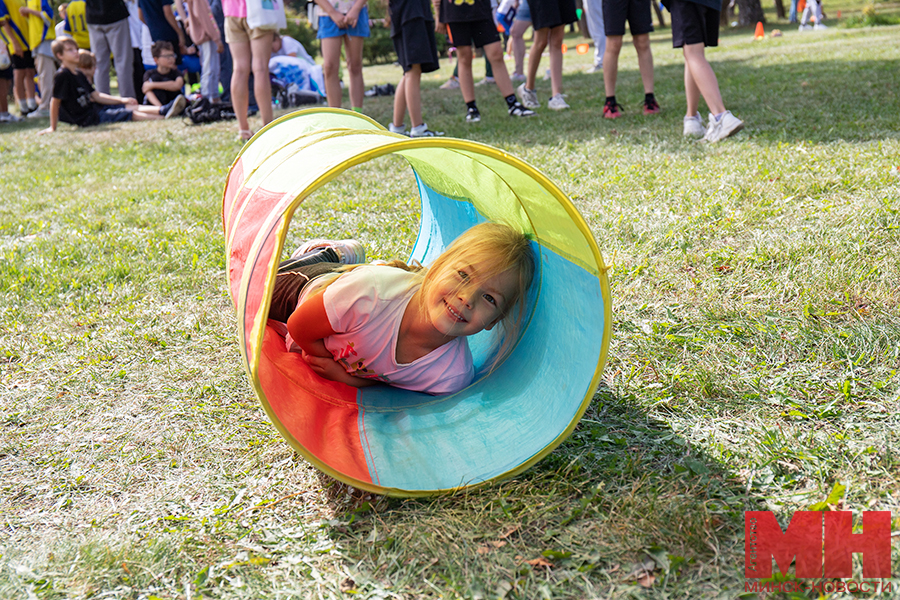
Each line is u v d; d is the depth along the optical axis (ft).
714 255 10.46
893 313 8.29
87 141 28.84
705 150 16.79
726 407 7.15
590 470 6.39
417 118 21.66
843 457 6.17
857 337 7.81
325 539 5.87
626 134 19.72
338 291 7.35
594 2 41.09
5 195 19.39
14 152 27.02
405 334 7.48
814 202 12.18
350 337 7.47
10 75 40.63
